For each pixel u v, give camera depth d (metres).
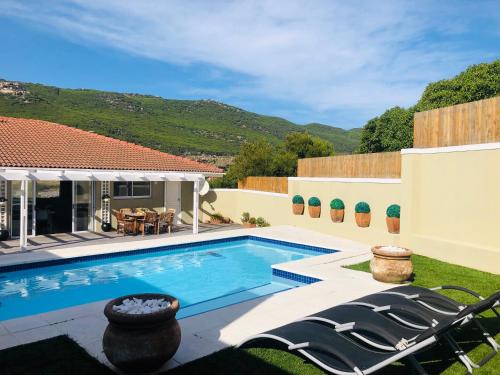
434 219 12.88
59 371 5.16
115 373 5.12
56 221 17.94
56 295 10.45
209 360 5.56
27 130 19.84
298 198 19.88
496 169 10.78
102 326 6.80
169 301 5.59
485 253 10.95
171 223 18.95
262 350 5.89
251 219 22.19
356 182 17.06
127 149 21.19
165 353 5.00
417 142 13.59
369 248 15.03
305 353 4.51
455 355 5.75
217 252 16.28
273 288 11.00
